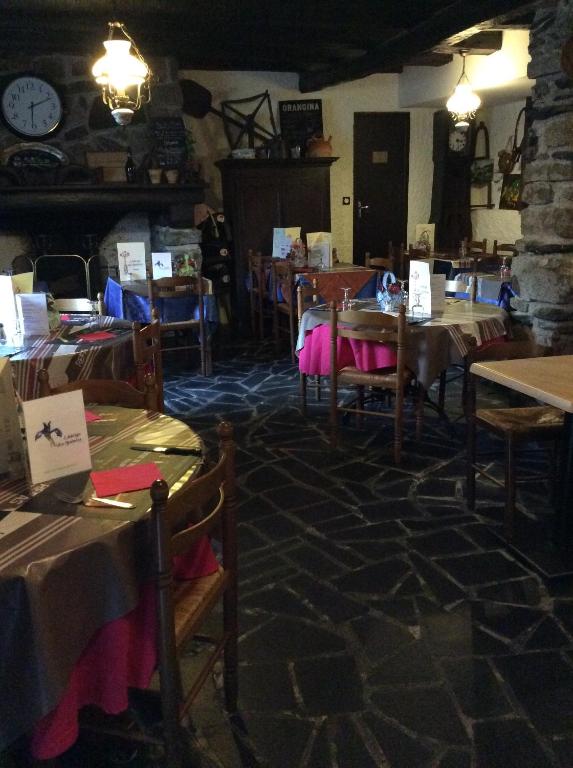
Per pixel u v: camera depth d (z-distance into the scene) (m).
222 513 1.71
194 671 2.00
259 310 6.61
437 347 3.41
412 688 1.90
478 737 1.72
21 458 1.67
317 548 2.66
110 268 6.58
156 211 6.47
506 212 7.43
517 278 4.17
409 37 5.05
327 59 6.38
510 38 5.68
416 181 7.89
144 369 2.94
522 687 1.90
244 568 2.53
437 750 1.69
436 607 2.27
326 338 3.82
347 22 4.87
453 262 6.05
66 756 1.70
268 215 6.88
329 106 7.38
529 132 3.99
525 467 3.38
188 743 1.73
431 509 2.96
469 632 2.14
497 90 6.45
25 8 4.29
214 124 7.02
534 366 2.52
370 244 7.89
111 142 6.07
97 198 5.82
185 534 1.45
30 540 1.33
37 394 2.80
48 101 5.81
